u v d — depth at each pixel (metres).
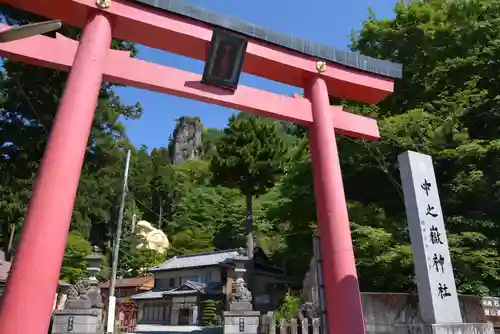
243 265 19.05
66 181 6.17
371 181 18.70
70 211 6.12
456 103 16.61
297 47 9.37
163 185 51.12
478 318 11.48
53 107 19.72
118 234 21.92
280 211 20.64
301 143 22.33
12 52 7.08
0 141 19.23
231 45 8.35
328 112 9.27
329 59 9.67
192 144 91.00
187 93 8.23
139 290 36.38
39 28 5.16
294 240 21.06
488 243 14.60
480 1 19.55
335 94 10.31
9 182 18.70
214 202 51.34
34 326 5.35
